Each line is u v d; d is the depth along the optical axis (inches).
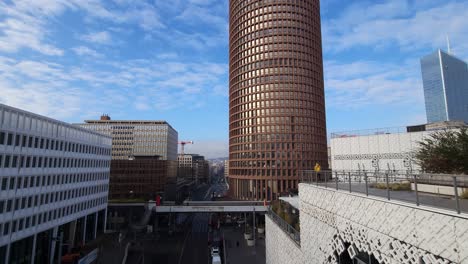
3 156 1587.1
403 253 454.3
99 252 2343.8
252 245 2506.2
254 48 4773.6
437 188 534.0
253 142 4475.9
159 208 3206.2
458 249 349.4
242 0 5039.4
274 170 4303.6
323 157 4608.8
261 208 3157.0
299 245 1051.3
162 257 2263.8
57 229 2171.5
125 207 3425.2
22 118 1765.5
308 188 951.0
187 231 3420.3
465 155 681.6
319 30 5088.6
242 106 4751.5
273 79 4581.7
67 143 2343.8
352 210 634.2
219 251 2290.8
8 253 1606.8
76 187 2490.2
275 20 4753.9
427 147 820.6
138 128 7003.0
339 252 699.4
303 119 4500.5
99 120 7081.7
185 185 6776.6
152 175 5211.6
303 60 4677.7
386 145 1774.1
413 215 433.7
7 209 1611.7
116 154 6899.6
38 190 1919.3
